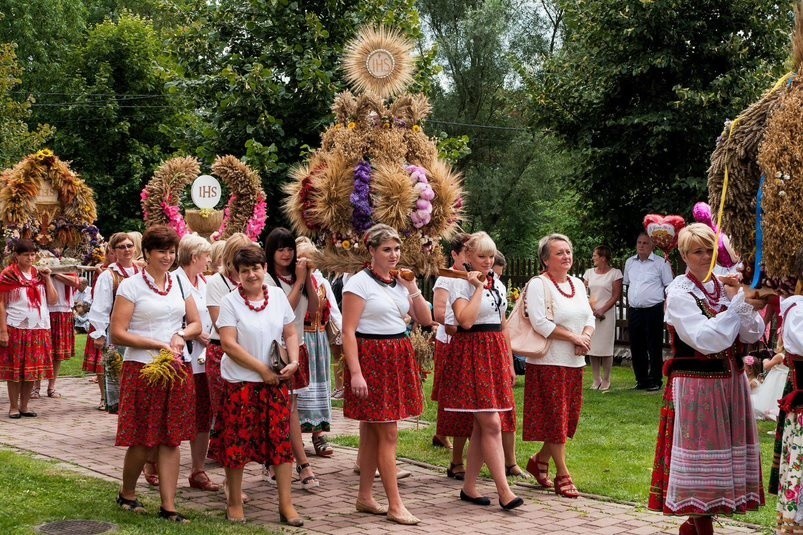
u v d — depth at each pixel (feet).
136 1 135.13
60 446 26.58
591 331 21.97
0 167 85.97
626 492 21.62
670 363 16.66
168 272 19.70
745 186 15.10
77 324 43.24
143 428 18.34
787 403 14.67
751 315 15.71
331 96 39.32
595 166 48.03
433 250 21.68
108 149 107.14
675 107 43.21
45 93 111.55
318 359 25.09
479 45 97.55
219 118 40.52
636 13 43.98
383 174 20.83
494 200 94.17
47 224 38.52
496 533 18.39
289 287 21.22
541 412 21.65
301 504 20.65
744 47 44.50
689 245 16.38
